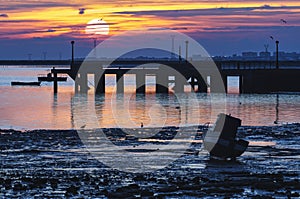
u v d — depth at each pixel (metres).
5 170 46.78
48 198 36.69
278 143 61.78
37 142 62.06
